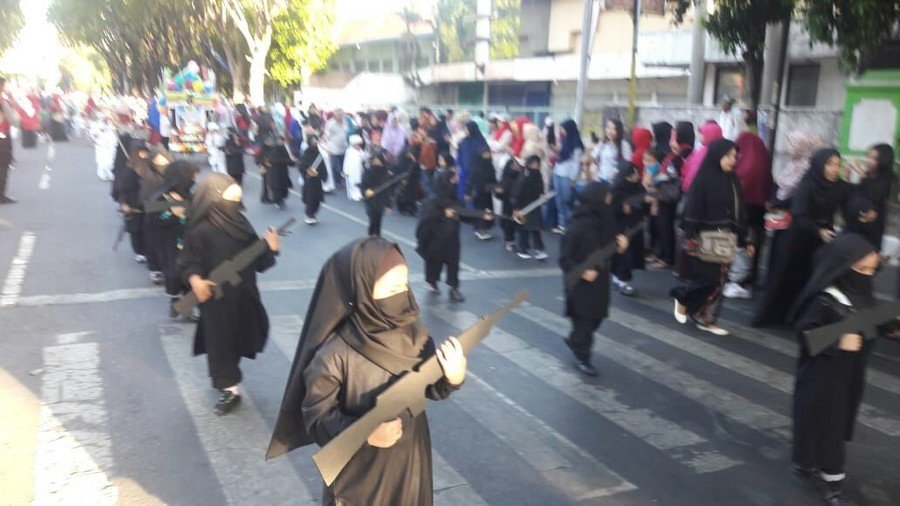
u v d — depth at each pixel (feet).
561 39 79.15
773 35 43.65
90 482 13.20
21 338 20.74
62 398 16.75
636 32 41.57
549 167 41.16
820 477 13.61
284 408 8.68
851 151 37.65
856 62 29.71
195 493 12.99
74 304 24.11
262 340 16.90
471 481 13.71
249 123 74.64
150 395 17.08
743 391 18.52
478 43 91.30
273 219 42.42
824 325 12.78
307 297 25.81
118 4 114.93
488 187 35.60
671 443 15.52
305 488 13.28
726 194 22.34
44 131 99.19
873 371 20.21
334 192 55.21
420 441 8.68
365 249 8.14
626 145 38.45
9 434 14.93
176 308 15.66
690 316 23.72
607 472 14.20
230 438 15.10
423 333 8.62
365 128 58.80
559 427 16.15
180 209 21.63
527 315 24.70
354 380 8.11
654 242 33.19
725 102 38.09
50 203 44.88
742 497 13.41
